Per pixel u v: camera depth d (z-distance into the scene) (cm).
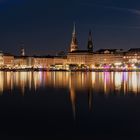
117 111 6362
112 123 5269
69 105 7306
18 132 4734
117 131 4756
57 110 6581
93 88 11869
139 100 8038
